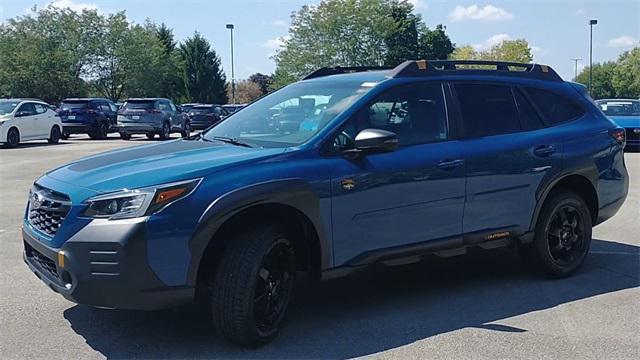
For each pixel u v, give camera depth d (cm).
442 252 526
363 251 481
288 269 462
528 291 571
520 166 562
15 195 1110
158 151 481
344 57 5941
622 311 518
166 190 401
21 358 424
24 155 1880
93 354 431
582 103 635
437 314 510
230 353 433
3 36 5853
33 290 564
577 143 604
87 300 402
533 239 588
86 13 6128
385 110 507
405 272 629
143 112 2761
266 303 445
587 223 619
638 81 8306
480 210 542
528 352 435
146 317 499
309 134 478
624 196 655
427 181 506
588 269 643
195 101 8062
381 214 486
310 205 448
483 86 570
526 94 594
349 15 5841
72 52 6009
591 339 459
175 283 402
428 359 423
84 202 404
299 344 449
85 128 2770
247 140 504
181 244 400
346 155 473
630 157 1742
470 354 431
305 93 540
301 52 5956
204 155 455
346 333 469
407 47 6188
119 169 435
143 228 391
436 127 529
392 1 6062
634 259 682
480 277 612
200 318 497
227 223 432
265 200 426
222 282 424
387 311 517
